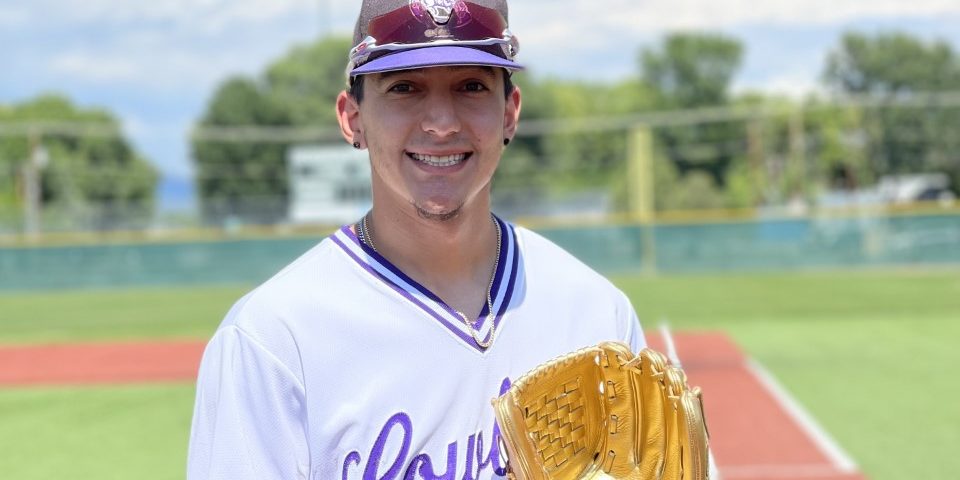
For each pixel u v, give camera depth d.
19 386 9.04
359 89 1.72
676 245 21.80
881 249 21.64
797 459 5.87
